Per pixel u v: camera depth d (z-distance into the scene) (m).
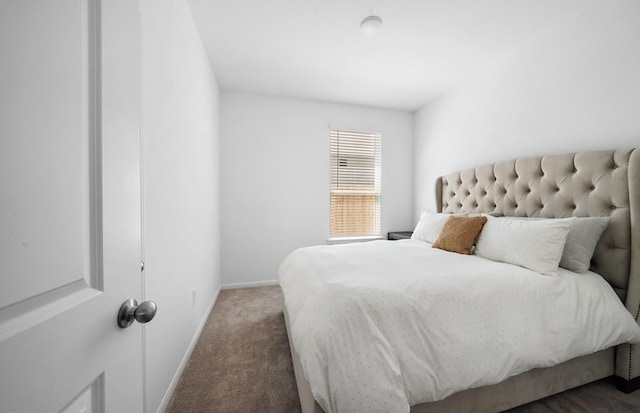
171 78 1.38
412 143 3.55
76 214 0.41
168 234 1.32
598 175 1.49
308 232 3.22
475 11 1.68
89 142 0.45
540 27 1.82
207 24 1.85
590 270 1.47
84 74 0.43
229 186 2.97
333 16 1.76
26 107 0.34
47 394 0.35
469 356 0.96
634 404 1.19
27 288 0.33
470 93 2.59
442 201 2.96
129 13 0.55
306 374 0.86
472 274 1.24
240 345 1.76
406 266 1.43
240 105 2.99
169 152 1.35
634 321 1.22
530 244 1.41
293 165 3.16
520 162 1.98
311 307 1.04
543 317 1.11
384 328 0.94
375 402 0.80
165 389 1.25
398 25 1.83
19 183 0.33
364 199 3.43
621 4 1.46
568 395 1.24
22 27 0.33
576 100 1.69
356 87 2.85
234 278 3.00
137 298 0.57
